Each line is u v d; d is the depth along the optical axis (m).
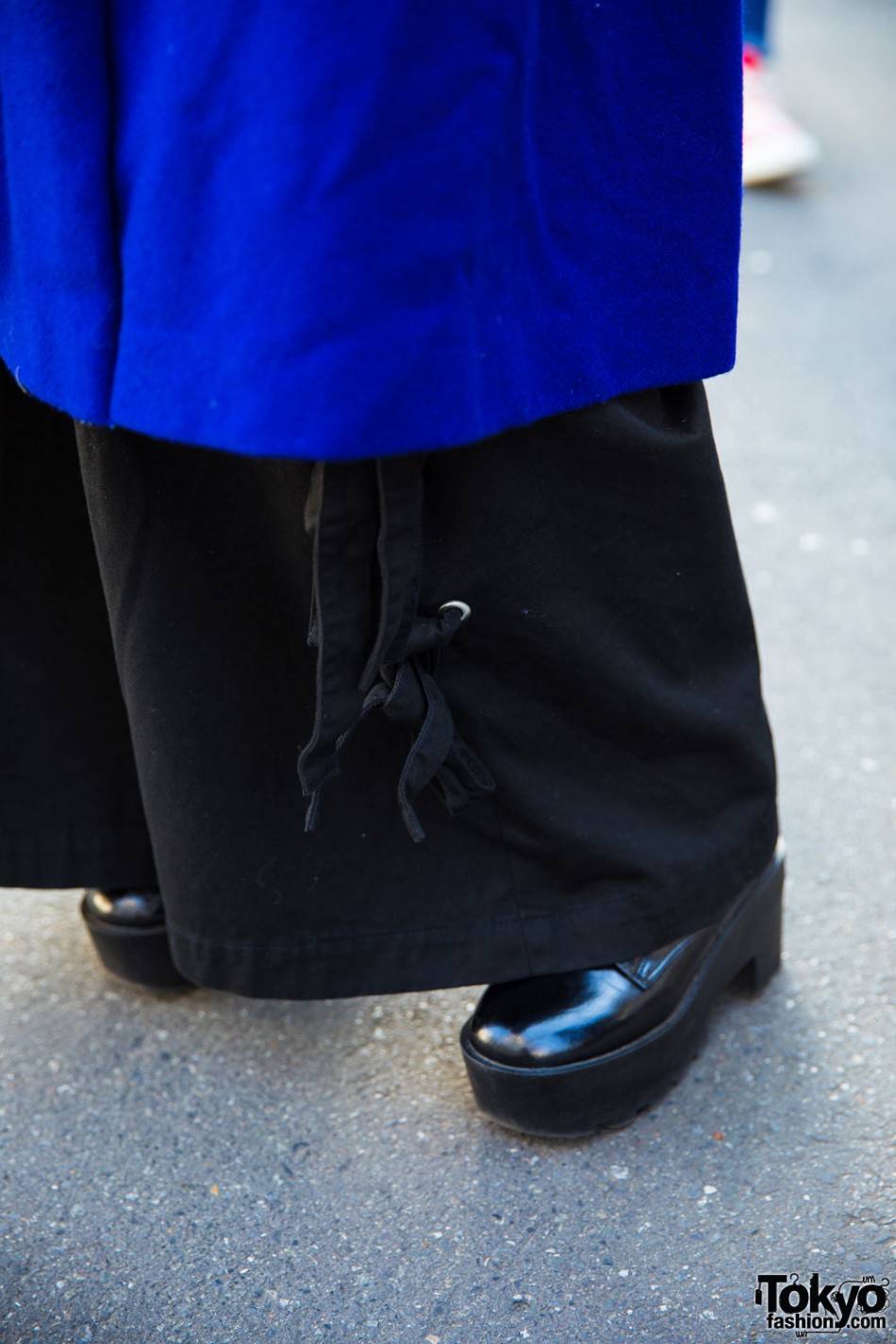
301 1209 1.21
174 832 1.16
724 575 1.15
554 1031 1.18
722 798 1.23
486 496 0.99
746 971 1.39
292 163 0.77
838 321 3.16
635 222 0.96
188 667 1.09
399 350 0.78
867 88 4.64
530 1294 1.11
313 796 1.01
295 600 1.06
